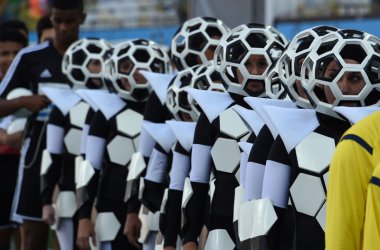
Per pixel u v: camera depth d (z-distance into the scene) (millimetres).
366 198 9414
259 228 11422
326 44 11406
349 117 10680
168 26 31938
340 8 27875
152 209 16797
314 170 10914
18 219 22250
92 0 33062
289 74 11914
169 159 16672
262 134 12141
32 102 21250
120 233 18484
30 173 22078
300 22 27531
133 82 18281
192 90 14555
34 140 22125
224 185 14094
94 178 18562
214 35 17344
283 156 11367
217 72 14578
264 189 11539
